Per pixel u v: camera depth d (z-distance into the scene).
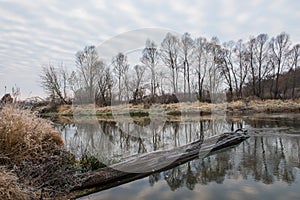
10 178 2.90
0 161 3.48
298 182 4.23
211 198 3.64
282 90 29.28
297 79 28.33
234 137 7.52
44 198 3.17
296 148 6.70
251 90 29.61
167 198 3.64
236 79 28.78
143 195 3.77
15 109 4.26
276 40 29.05
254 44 29.55
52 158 4.04
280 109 18.20
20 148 3.64
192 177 4.59
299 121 12.52
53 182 3.62
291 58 28.58
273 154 6.14
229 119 13.54
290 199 3.56
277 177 4.51
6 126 3.70
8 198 2.79
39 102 6.04
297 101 21.34
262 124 11.48
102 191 3.90
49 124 5.07
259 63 29.50
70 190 3.75
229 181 4.34
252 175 4.64
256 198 3.62
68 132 6.95
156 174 4.76
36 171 3.53
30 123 4.18
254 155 6.09
